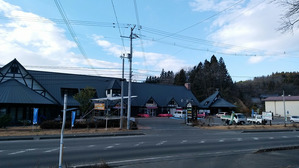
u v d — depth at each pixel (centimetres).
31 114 3119
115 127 2669
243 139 1753
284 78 10888
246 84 11331
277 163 834
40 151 1141
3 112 2919
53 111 3581
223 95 7894
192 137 1867
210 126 3108
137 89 5262
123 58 2581
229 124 3419
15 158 970
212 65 8925
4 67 3269
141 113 4950
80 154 1063
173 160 913
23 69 3372
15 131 2100
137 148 1251
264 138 1841
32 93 3212
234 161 880
